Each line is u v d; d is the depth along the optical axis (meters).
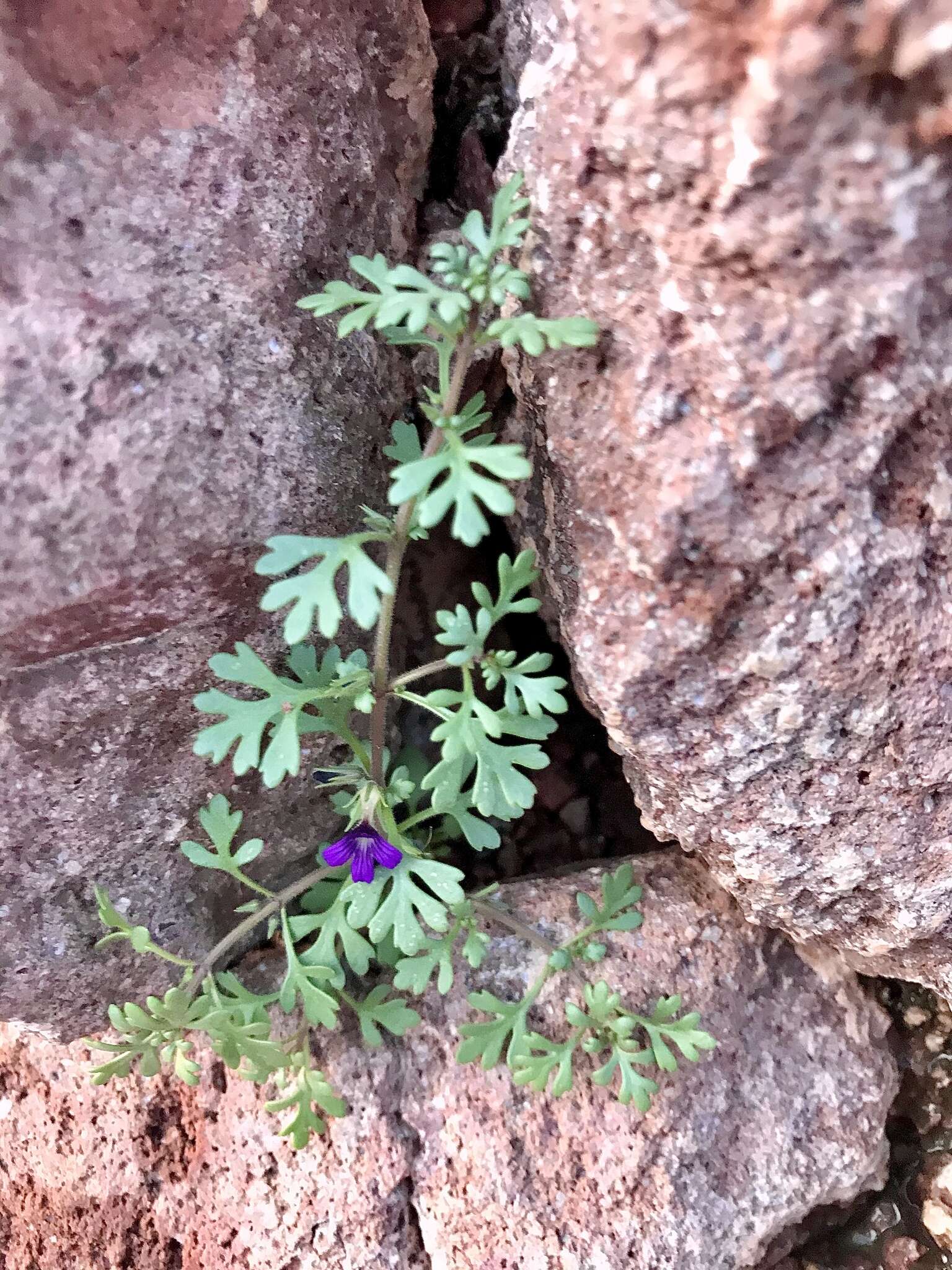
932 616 0.09
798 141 0.07
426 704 0.10
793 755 0.09
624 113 0.08
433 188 0.12
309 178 0.10
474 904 0.11
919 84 0.07
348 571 0.11
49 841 0.10
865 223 0.07
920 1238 0.13
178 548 0.09
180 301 0.09
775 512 0.08
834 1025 0.12
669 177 0.08
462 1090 0.11
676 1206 0.11
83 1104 0.12
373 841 0.10
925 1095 0.13
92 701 0.10
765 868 0.10
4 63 0.08
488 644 0.15
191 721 0.10
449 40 0.12
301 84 0.10
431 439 0.09
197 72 0.09
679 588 0.08
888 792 0.09
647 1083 0.10
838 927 0.10
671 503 0.08
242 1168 0.11
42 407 0.08
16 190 0.08
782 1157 0.11
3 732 0.09
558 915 0.12
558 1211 0.11
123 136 0.09
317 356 0.10
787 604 0.08
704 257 0.08
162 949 0.11
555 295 0.09
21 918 0.10
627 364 0.08
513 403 0.12
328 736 0.11
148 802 0.10
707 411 0.08
